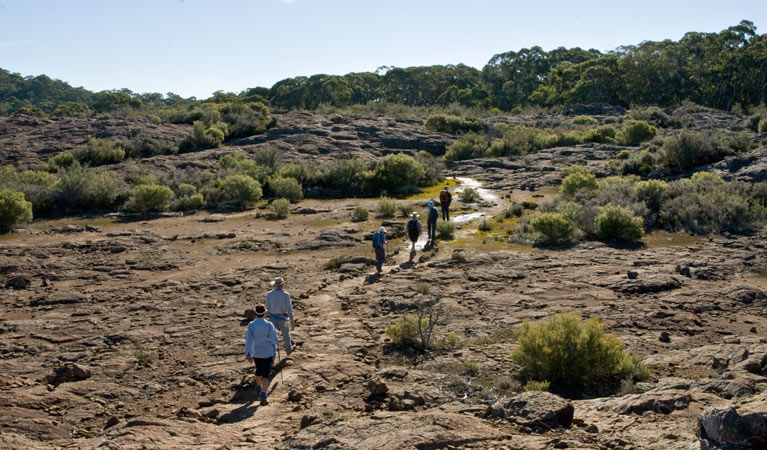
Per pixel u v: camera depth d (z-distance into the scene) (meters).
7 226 25.80
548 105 122.75
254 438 6.21
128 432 5.88
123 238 22.97
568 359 8.33
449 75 145.12
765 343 9.80
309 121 66.38
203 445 5.63
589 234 21.69
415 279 15.69
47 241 22.75
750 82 104.19
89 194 31.75
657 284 14.01
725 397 6.50
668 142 36.97
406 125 67.69
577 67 122.50
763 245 18.97
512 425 5.97
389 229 24.12
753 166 29.84
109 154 47.56
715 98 107.94
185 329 11.75
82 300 14.37
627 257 17.58
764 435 4.34
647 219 23.55
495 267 16.69
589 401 7.13
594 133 58.44
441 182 41.78
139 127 59.25
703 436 4.80
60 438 6.80
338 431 5.72
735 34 112.31
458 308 12.73
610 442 5.39
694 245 19.61
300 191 36.50
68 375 8.98
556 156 49.56
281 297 9.83
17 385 8.70
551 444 5.27
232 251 20.86
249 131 62.97
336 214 29.02
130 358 10.05
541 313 12.14
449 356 9.67
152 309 13.48
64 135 55.12
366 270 17.34
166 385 8.76
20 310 13.59
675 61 112.31
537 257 17.81
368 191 38.12
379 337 10.91
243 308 13.38
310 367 9.13
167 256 19.97
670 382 7.30
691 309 12.34
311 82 138.00
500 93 132.88
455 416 6.00
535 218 22.16
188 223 27.50
